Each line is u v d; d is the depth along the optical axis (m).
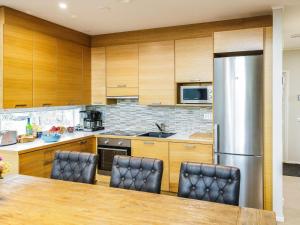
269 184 3.31
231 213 1.63
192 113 4.29
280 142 3.22
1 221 1.51
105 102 4.54
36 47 3.54
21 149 3.04
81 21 3.73
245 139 3.31
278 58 3.20
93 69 4.59
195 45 3.86
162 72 4.08
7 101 3.14
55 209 1.69
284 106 6.11
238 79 3.33
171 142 3.74
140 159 2.34
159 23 3.84
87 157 2.50
